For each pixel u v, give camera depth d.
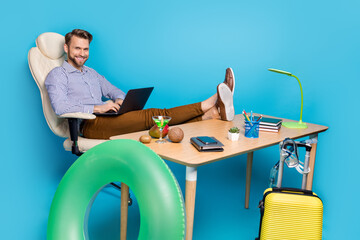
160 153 2.03
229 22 3.60
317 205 1.98
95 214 2.95
